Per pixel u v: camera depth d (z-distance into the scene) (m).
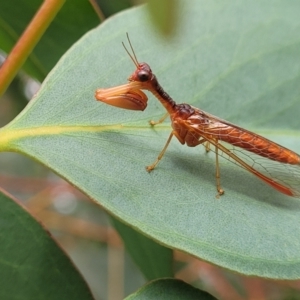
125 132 0.14
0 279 0.14
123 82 0.14
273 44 0.15
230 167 0.15
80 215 0.20
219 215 0.14
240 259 0.13
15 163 0.20
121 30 0.15
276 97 0.15
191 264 0.18
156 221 0.13
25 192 0.19
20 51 0.14
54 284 0.14
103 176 0.14
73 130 0.14
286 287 0.18
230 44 0.15
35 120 0.14
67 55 0.14
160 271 0.15
